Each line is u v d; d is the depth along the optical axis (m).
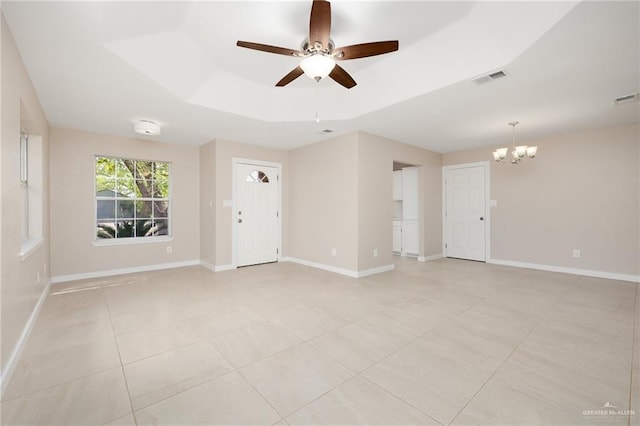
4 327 1.86
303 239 5.62
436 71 2.93
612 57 2.43
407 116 3.89
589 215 4.56
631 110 3.67
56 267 4.26
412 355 2.17
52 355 2.17
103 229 4.82
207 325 2.72
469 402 1.65
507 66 2.58
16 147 2.20
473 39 2.54
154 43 2.54
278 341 2.40
